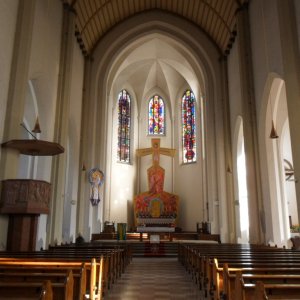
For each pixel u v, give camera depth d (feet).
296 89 32.17
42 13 41.91
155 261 46.29
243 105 48.80
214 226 62.90
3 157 31.71
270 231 43.24
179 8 67.46
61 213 46.34
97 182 62.80
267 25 42.37
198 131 84.43
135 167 90.27
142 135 93.40
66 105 48.78
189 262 33.50
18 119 33.35
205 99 68.59
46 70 43.34
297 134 31.53
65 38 50.44
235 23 56.85
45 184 32.53
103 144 66.80
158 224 80.94
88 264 18.70
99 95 67.72
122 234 62.59
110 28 68.74
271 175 44.34
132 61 81.10
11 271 16.66
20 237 31.04
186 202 85.46
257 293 10.77
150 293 23.13
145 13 69.21
